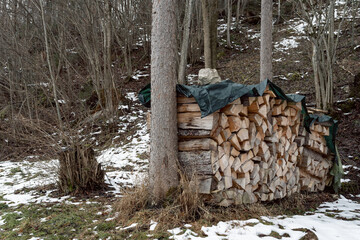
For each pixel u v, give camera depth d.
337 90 10.02
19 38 11.84
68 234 3.22
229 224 3.19
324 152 5.88
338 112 8.88
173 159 3.66
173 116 3.72
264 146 4.17
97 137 9.48
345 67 11.13
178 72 12.28
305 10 9.16
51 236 3.17
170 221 3.21
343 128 8.32
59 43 11.46
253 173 4.02
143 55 17.00
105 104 11.29
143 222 3.25
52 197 4.76
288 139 4.86
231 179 3.73
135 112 11.38
